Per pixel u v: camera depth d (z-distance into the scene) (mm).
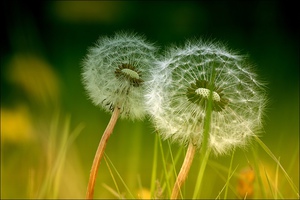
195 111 398
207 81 402
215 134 400
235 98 406
